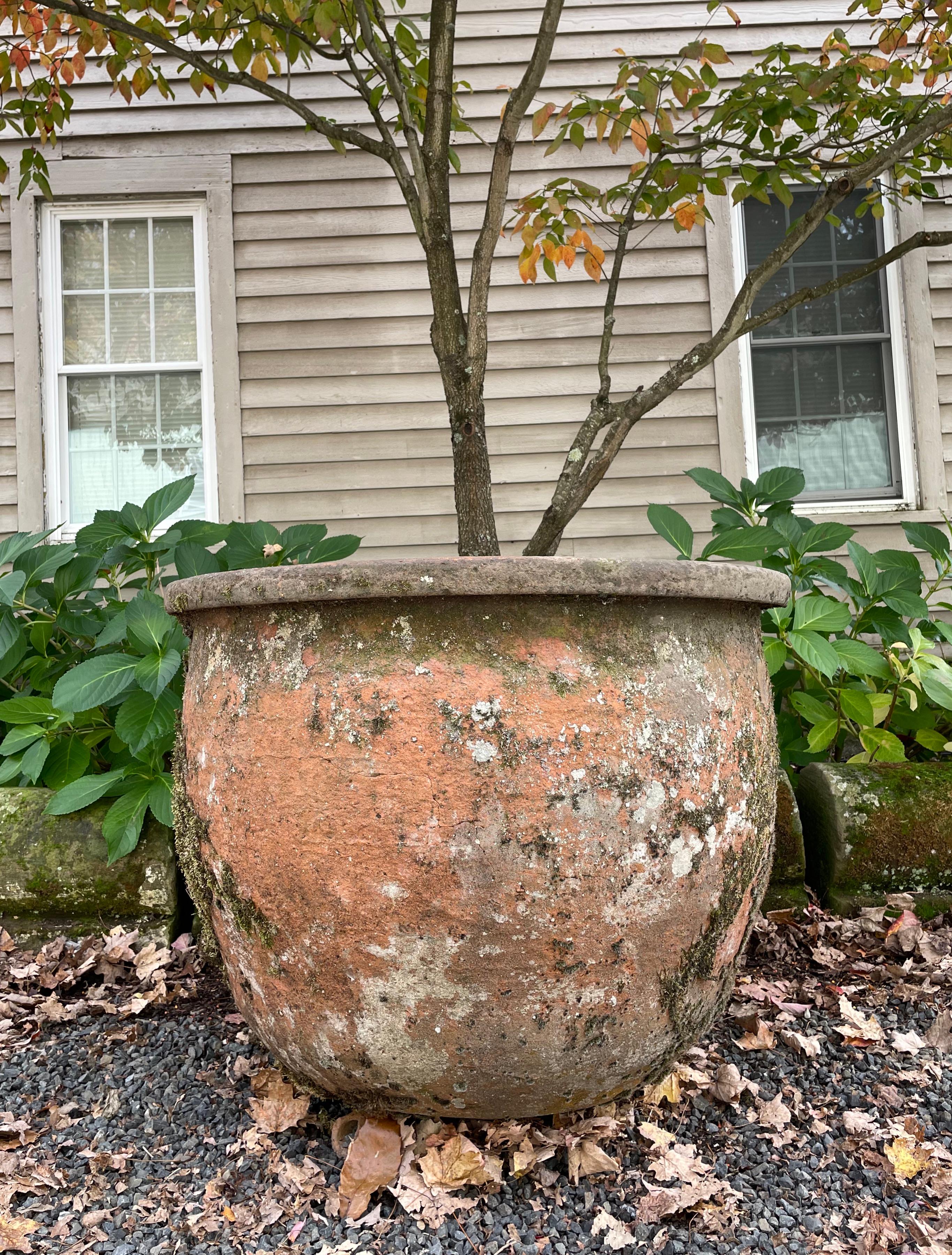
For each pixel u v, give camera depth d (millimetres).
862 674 2896
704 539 4430
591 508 4441
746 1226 1474
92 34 2930
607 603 1427
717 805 1478
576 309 4473
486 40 4457
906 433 4523
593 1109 1713
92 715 2840
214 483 4555
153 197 4535
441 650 1384
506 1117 1544
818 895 2863
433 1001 1397
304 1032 1515
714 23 4449
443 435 4473
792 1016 2201
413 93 3057
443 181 2357
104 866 2633
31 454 4508
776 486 3354
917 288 4512
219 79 2562
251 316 4488
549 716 1358
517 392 4461
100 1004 2295
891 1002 2273
